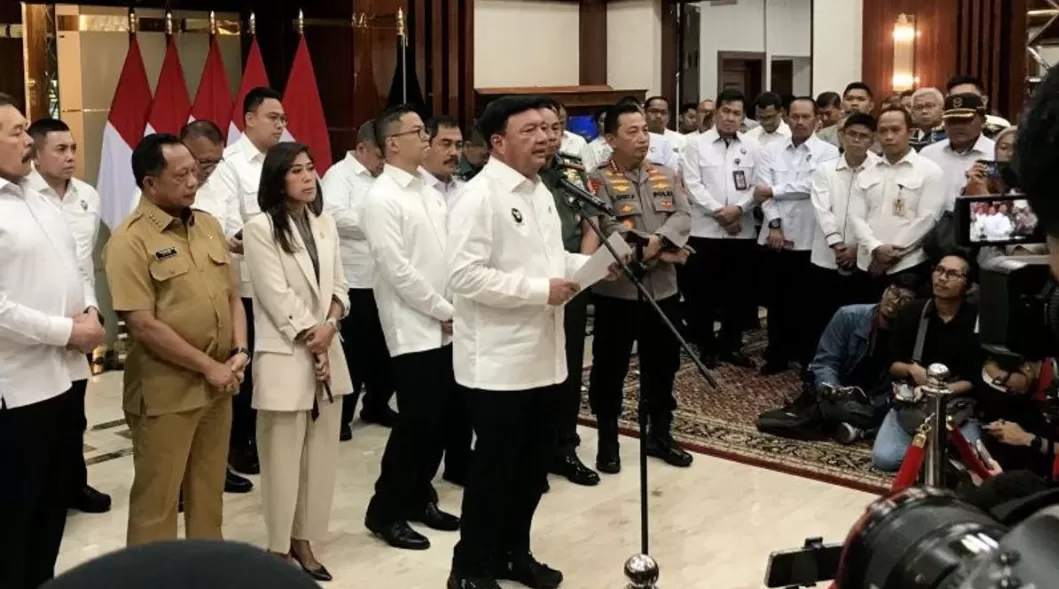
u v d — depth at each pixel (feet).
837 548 4.12
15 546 9.67
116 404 18.17
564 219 13.53
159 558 1.73
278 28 21.81
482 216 10.15
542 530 12.82
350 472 14.85
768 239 19.72
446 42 23.70
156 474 10.31
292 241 10.99
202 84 19.08
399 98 21.52
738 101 20.27
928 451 9.42
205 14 21.34
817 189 18.71
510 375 10.31
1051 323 3.95
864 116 18.11
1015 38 33.12
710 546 12.30
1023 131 2.43
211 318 10.36
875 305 16.60
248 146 14.47
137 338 10.06
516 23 28.43
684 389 18.89
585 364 20.81
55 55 19.92
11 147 9.50
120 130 18.43
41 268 9.65
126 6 20.39
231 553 1.77
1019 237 4.93
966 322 14.14
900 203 17.66
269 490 11.18
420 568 11.77
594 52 30.17
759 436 16.28
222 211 14.06
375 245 11.91
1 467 9.60
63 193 14.07
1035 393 10.77
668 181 14.78
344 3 21.02
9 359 9.49
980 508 3.10
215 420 10.78
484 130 10.50
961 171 17.97
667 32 29.96
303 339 11.02
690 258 20.51
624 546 12.32
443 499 13.91
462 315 10.52
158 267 10.06
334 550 12.25
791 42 39.37
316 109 19.53
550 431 10.89
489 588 10.71
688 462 15.05
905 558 2.72
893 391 14.02
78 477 13.38
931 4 30.07
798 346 19.90
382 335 16.25
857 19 29.78
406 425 12.09
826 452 15.51
